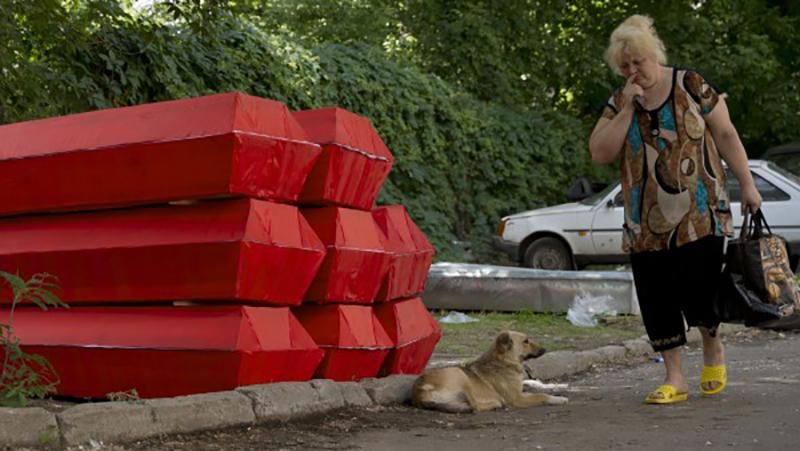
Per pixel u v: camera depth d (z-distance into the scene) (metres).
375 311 9.66
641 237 8.78
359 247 8.99
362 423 8.08
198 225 8.23
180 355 8.19
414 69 23.52
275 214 8.29
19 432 6.62
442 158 23.52
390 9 26.52
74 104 16.03
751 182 8.76
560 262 22.31
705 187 8.63
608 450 6.83
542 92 28.44
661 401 8.79
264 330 8.20
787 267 8.65
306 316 9.03
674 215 8.65
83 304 8.85
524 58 28.17
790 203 20.58
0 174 8.98
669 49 29.97
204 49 18.05
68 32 15.06
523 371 9.34
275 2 26.17
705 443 6.94
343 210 8.98
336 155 8.74
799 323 15.32
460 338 14.38
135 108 8.59
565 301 16.95
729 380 10.27
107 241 8.56
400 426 8.01
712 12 30.80
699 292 8.77
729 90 30.12
